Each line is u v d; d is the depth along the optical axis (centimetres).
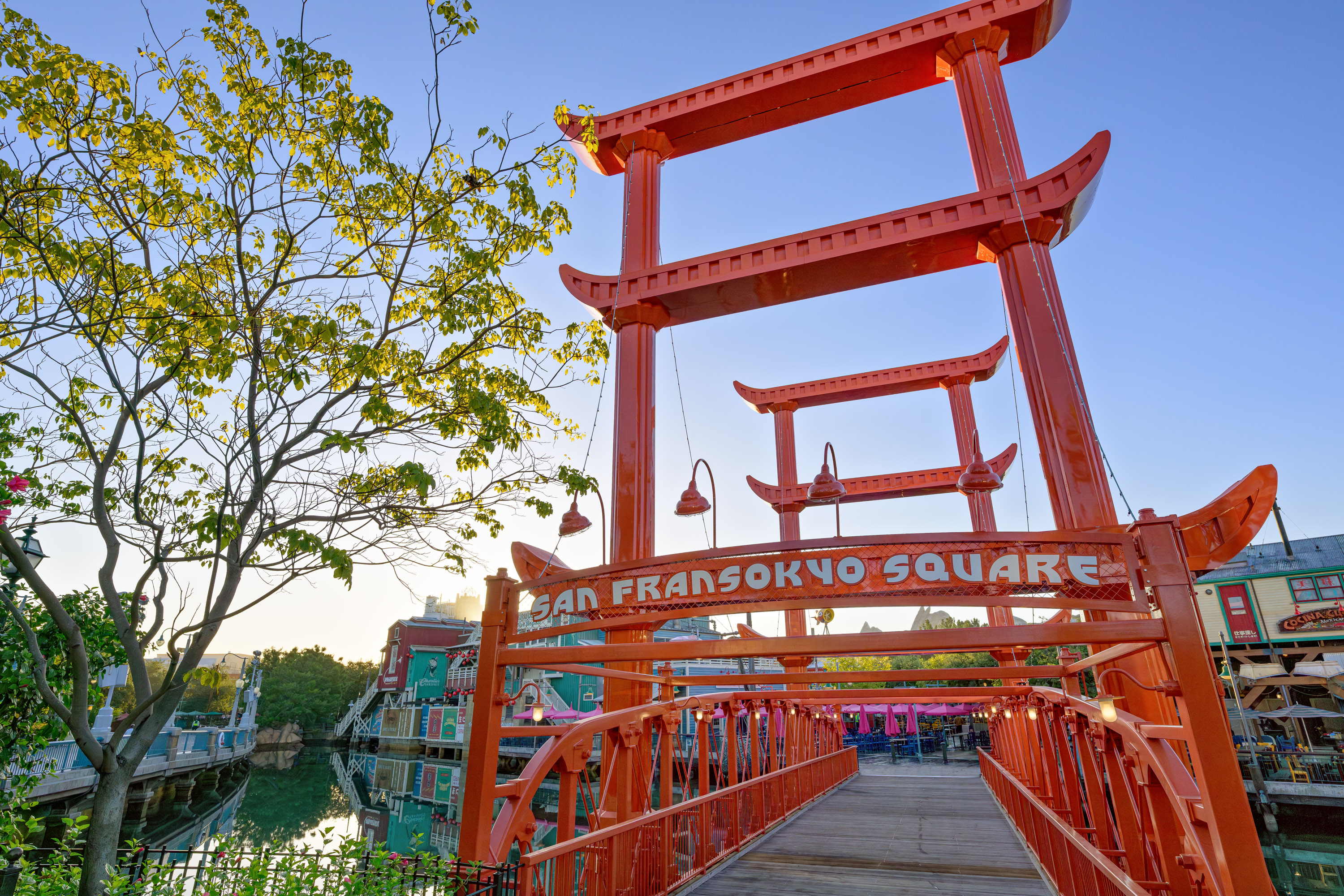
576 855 627
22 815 687
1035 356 857
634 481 1011
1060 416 814
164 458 617
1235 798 405
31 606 742
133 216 593
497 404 593
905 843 1140
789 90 1111
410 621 6294
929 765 2858
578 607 584
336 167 656
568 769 673
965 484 654
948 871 955
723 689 3138
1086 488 779
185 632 535
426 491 543
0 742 716
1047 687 1013
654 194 1174
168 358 614
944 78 1085
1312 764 2242
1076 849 649
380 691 6544
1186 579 455
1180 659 439
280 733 7869
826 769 1839
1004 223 916
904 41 1045
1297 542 2970
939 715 3397
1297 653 2689
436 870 480
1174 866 551
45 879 540
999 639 473
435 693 5841
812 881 903
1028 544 487
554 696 3678
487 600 621
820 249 1016
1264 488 564
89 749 486
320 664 8694
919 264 1009
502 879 503
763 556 530
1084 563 479
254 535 580
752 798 1184
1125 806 687
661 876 798
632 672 889
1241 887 388
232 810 3291
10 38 543
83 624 754
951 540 495
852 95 1118
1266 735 2711
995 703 1580
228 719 6231
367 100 619
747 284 1052
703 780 998
